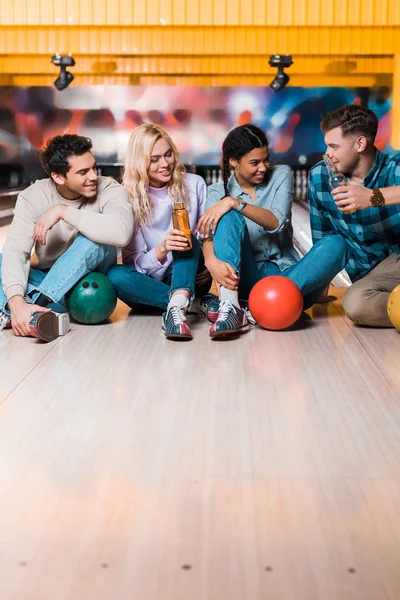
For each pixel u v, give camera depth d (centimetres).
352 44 776
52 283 304
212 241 300
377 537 141
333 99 1038
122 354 271
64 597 122
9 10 729
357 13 722
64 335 302
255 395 224
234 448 184
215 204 302
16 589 124
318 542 139
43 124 1077
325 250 308
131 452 182
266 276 327
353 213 307
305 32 779
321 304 368
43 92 1069
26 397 223
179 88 1055
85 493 159
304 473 170
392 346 281
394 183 299
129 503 155
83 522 147
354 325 318
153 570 130
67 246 321
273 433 194
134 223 323
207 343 288
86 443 187
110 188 315
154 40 784
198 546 138
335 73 953
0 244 735
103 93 1062
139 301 328
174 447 185
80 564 132
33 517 149
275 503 155
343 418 204
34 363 260
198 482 165
